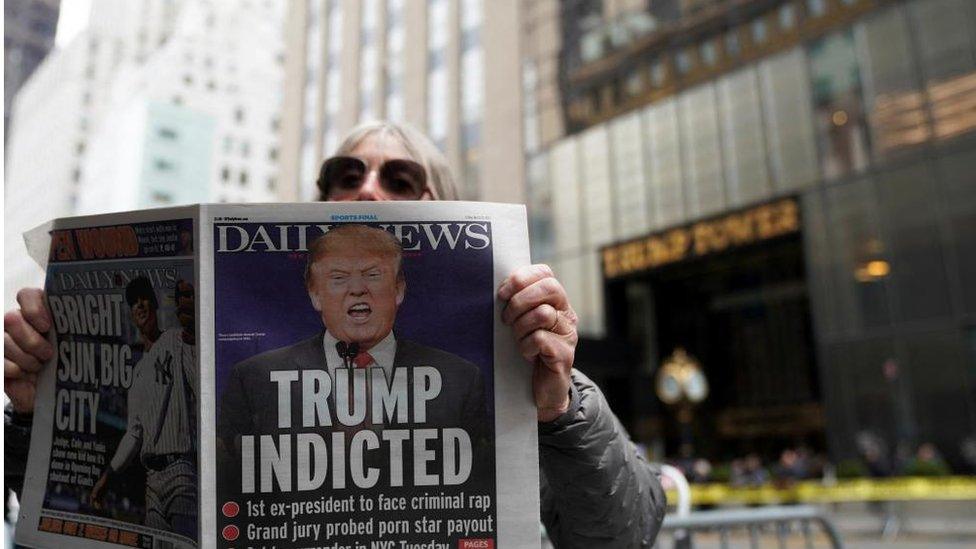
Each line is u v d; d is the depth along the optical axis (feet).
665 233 67.92
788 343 99.55
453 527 3.35
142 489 3.50
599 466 3.93
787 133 61.26
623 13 72.18
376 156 5.73
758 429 100.27
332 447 3.33
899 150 55.01
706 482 58.34
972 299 50.72
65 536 3.71
